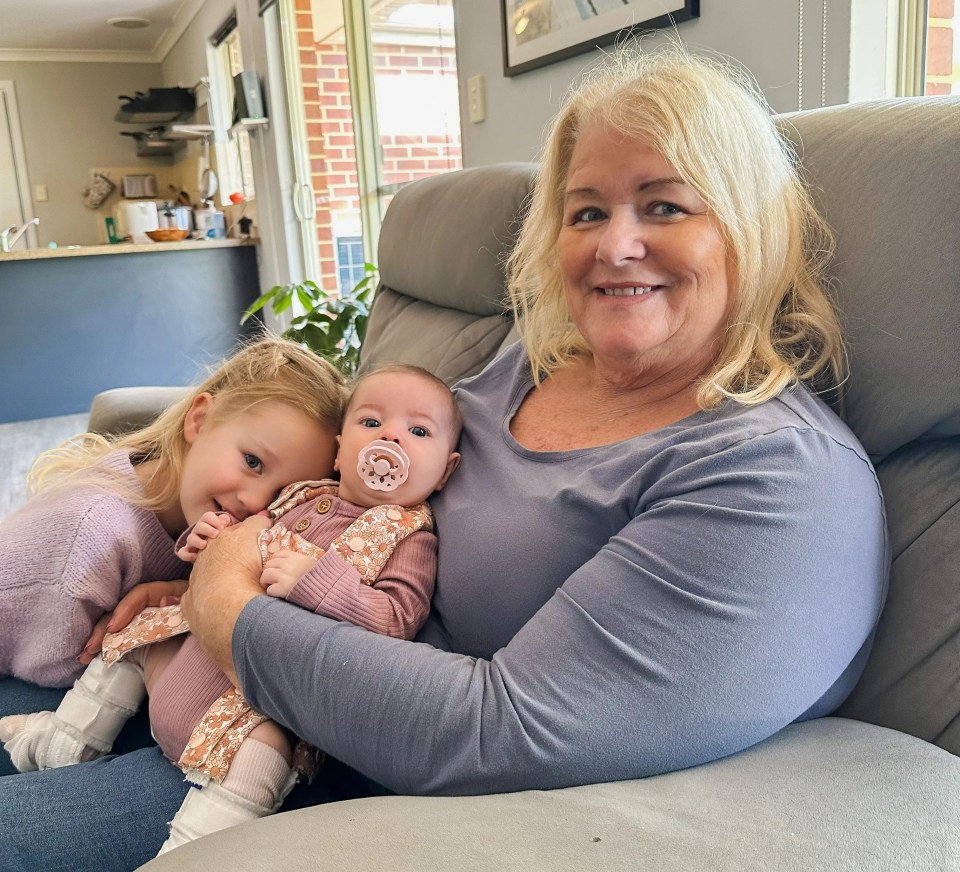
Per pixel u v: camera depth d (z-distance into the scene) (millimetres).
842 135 930
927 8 1390
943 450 839
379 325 2047
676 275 875
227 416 1141
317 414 1155
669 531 734
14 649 1108
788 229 899
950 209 802
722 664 683
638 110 873
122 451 1240
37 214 7211
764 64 1544
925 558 810
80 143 7223
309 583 866
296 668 781
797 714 716
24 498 3529
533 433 1039
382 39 3518
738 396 825
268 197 4699
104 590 1091
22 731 1037
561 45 2064
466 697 706
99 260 4730
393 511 981
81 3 5551
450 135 3215
